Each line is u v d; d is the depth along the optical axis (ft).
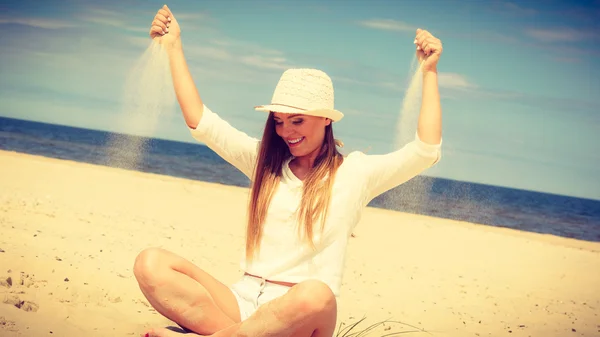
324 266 9.58
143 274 9.46
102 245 21.16
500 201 179.52
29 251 17.04
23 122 335.67
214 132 10.50
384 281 23.24
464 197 149.07
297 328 8.73
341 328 15.05
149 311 13.33
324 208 9.46
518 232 57.06
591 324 19.34
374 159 9.97
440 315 18.33
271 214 9.76
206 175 130.72
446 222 56.95
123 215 30.91
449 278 25.70
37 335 10.47
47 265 15.49
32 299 12.53
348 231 9.76
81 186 42.39
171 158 169.68
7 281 13.20
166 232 27.58
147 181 51.80
